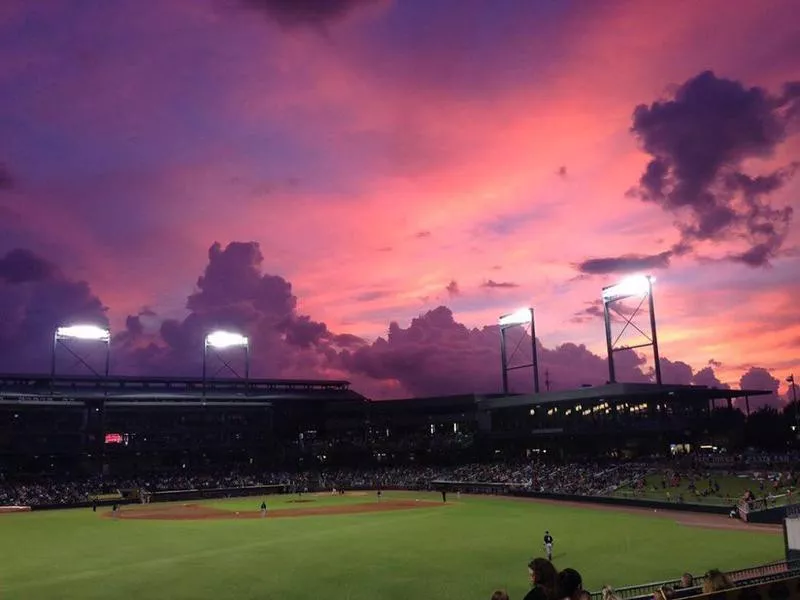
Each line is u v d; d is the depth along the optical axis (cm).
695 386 9100
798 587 1063
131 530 5622
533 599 726
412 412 12100
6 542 4959
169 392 11656
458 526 5434
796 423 10288
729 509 5556
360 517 6384
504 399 10650
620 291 9744
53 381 10394
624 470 8269
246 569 3675
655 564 3572
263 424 11988
